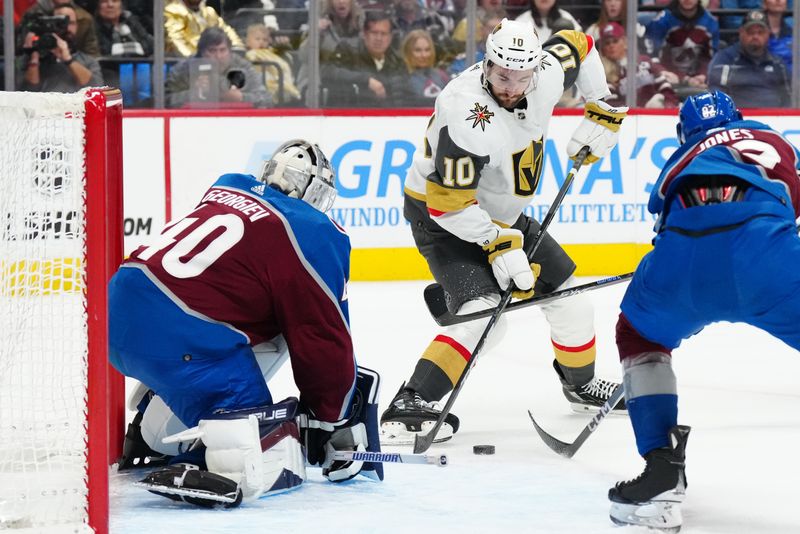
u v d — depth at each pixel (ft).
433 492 23.29
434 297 30.68
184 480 21.45
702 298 19.85
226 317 22.81
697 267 19.80
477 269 29.76
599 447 27.94
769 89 64.75
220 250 22.80
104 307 19.16
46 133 21.34
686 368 39.19
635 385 20.75
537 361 40.75
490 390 35.81
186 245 22.99
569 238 60.80
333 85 62.80
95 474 19.24
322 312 23.03
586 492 23.29
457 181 27.89
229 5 61.72
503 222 30.37
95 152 19.03
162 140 59.16
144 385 25.31
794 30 63.98
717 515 21.65
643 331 20.90
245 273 22.81
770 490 23.52
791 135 62.54
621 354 21.27
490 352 42.47
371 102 63.21
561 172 60.80
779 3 64.08
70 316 22.24
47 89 61.82
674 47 64.28
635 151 61.11
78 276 20.42
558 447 26.63
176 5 61.41
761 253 19.31
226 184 24.53
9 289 21.91
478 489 23.57
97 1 61.36
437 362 29.40
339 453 23.62
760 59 64.49
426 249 30.71
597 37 63.46
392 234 60.95
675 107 64.69
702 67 64.54
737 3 64.03
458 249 30.07
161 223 59.31
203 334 22.66
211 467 22.25
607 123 31.55
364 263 60.80
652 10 64.08
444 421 28.78
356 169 60.54
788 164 20.59
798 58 64.34
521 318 50.29
